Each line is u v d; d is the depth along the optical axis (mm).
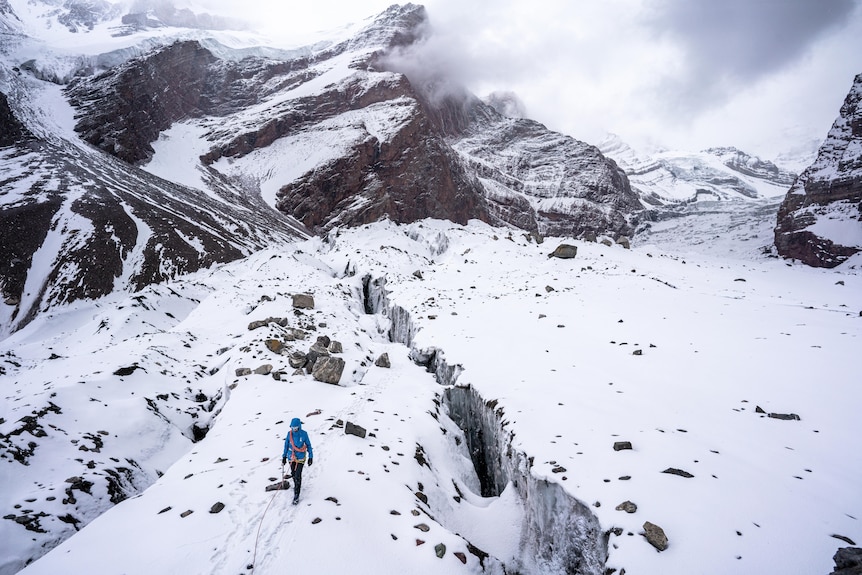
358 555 7254
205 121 164375
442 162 156375
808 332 14648
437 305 27562
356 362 20328
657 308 20219
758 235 153000
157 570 6699
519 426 11688
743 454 8484
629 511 7305
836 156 116500
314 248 77062
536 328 20172
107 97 130750
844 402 9711
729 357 13500
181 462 11508
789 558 5797
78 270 58344
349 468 10109
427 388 17109
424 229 73750
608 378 13547
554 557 8766
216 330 26844
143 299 34000
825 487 7137
